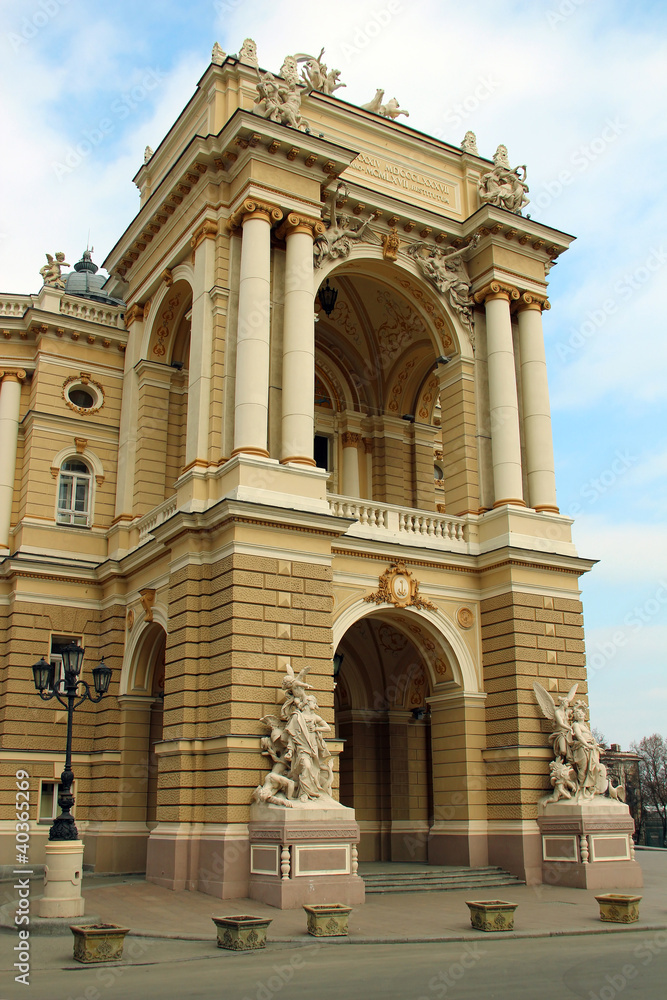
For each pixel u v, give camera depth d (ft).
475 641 82.23
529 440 88.53
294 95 81.51
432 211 92.27
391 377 107.24
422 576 80.79
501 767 77.56
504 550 80.89
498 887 70.95
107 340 97.40
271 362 76.59
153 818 82.23
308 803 60.49
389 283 91.91
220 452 73.82
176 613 70.38
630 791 271.28
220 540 69.26
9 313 97.81
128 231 95.66
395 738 92.22
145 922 50.96
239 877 60.59
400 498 104.47
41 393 93.35
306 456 73.05
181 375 93.66
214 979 36.29
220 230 79.46
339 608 75.31
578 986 34.86
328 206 84.99
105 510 93.45
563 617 82.84
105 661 86.12
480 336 91.97
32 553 88.63
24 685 85.10
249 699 64.64
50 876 51.16
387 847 88.99
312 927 47.11
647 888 72.54
